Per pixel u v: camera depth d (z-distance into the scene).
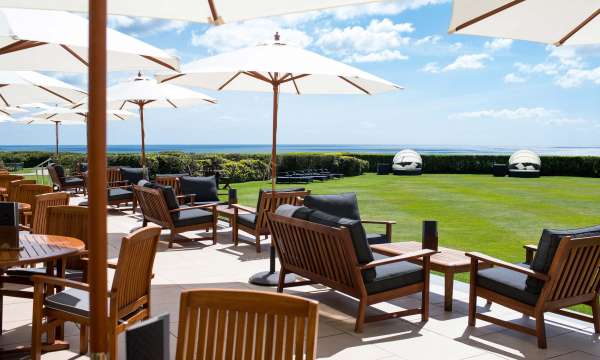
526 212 12.90
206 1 2.64
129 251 3.26
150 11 2.72
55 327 3.83
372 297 4.47
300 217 4.86
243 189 18.00
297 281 5.84
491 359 3.92
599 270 4.38
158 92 8.63
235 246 8.06
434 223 5.17
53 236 4.19
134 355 1.16
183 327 1.92
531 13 3.18
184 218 7.96
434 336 4.39
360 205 14.22
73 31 3.87
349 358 3.89
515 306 4.30
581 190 19.12
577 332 4.54
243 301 1.90
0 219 3.68
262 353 1.88
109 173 12.98
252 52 5.66
